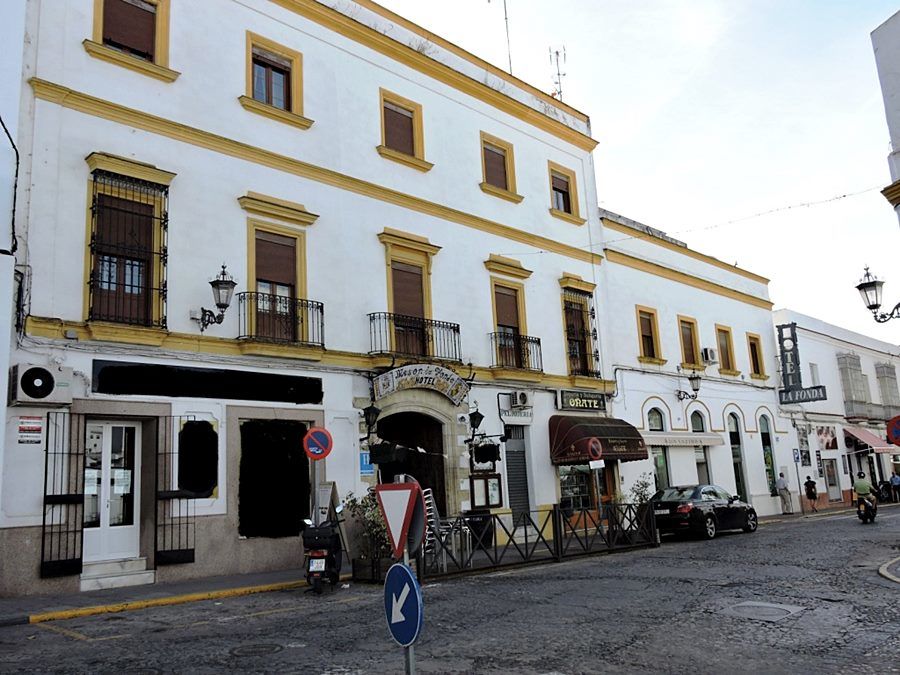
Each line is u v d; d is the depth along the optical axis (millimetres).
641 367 25203
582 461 20328
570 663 6770
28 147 12039
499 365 19812
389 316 17062
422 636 8062
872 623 8117
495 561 14000
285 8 16500
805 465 33312
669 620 8516
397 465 17562
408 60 19125
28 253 11766
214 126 14727
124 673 6703
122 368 12570
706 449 27516
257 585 12055
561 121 24062
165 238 13477
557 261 22750
